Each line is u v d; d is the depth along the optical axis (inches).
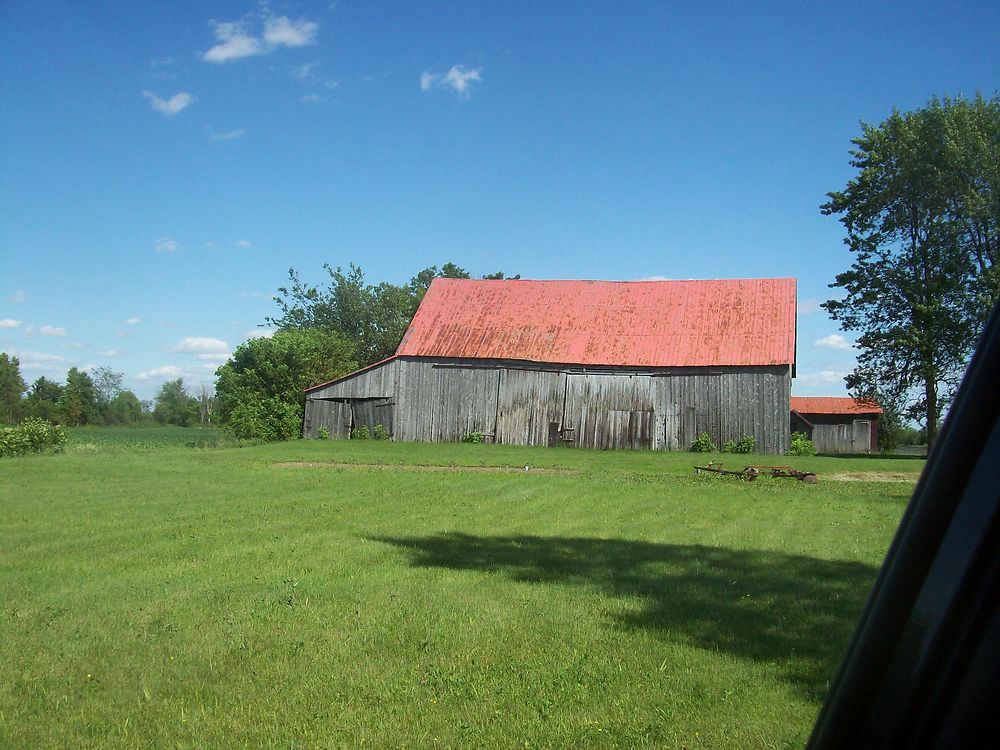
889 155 1717.5
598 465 1162.6
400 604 347.6
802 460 1309.1
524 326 1782.7
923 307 1649.9
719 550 485.4
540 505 695.1
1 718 229.1
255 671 267.4
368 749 212.2
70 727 224.1
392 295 2896.2
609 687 251.6
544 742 215.0
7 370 3405.5
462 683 255.0
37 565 431.8
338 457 1240.2
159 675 263.9
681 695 244.8
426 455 1298.0
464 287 1914.4
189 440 2075.5
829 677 258.2
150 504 685.9
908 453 2220.7
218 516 615.2
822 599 358.9
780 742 211.5
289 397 1900.8
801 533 554.3
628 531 556.7
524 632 307.6
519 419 1696.6
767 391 1587.1
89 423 3956.7
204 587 380.2
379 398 1769.2
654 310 1775.3
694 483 913.5
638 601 353.7
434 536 528.1
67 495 748.6
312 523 581.9
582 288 1877.5
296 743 214.8
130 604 349.1
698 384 1624.0
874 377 1765.5
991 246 1685.5
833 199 1790.1
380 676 262.7
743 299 1747.0
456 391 1732.3
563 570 420.5
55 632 308.2
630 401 1652.3
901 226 1745.8
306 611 336.2
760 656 280.4
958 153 1631.4
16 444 1311.5
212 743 214.7
